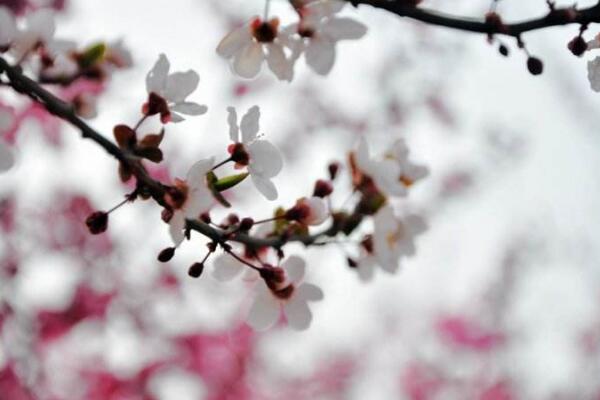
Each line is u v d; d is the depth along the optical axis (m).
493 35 0.51
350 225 0.54
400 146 0.56
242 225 0.51
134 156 0.50
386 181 0.54
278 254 0.53
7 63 0.51
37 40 0.54
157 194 0.50
